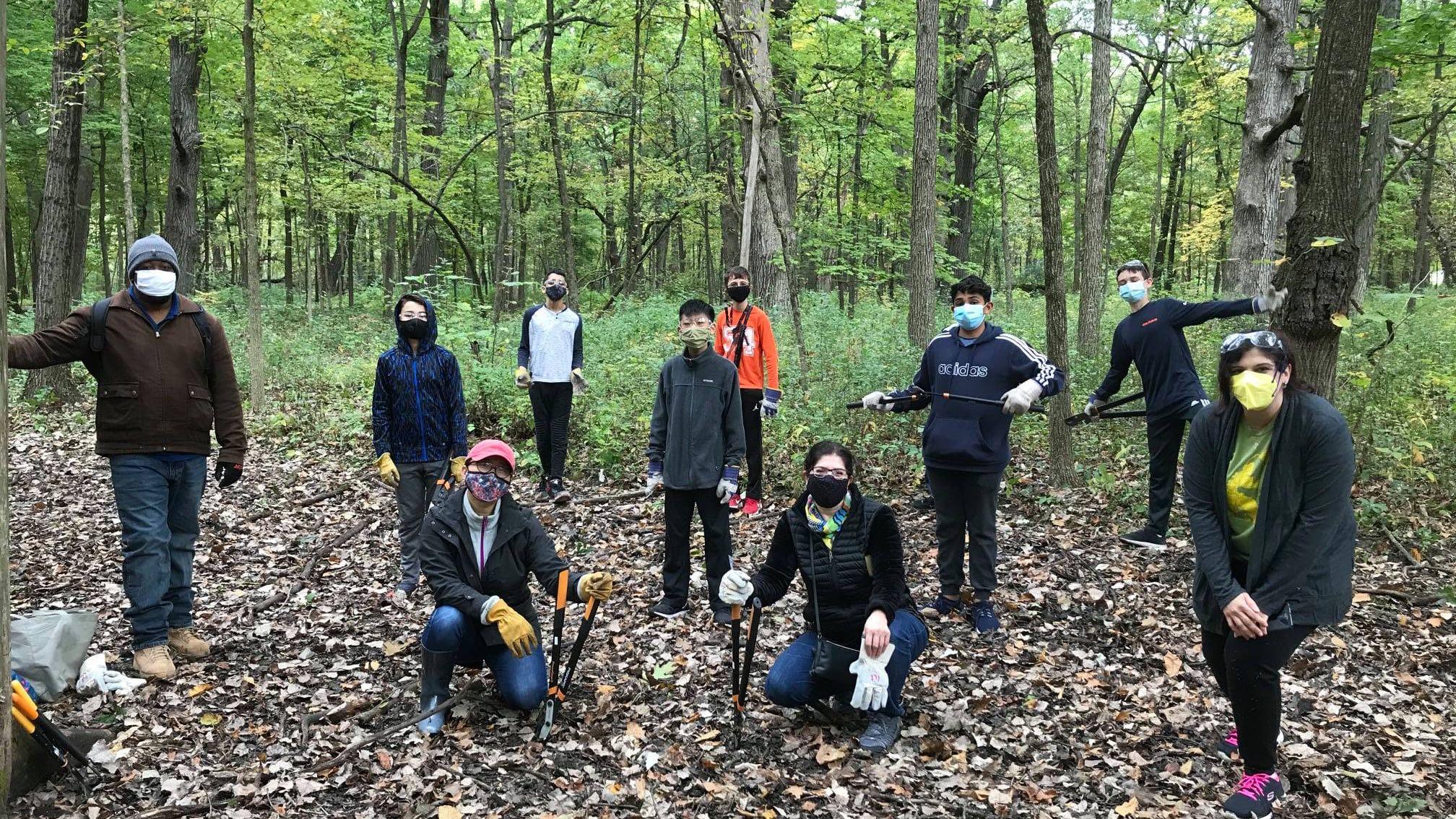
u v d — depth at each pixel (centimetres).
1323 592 284
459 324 1054
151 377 415
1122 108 2353
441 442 546
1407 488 640
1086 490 700
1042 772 348
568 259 1294
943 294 1619
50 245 1111
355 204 1861
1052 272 679
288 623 500
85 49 1184
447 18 1981
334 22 1433
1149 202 2741
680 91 1892
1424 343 915
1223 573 293
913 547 613
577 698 411
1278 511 285
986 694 411
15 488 760
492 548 386
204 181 2480
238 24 1103
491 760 355
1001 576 555
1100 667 439
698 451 491
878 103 1598
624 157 1827
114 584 555
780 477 755
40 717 333
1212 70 1253
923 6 938
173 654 447
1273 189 955
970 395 477
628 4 1341
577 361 739
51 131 1107
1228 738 361
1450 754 353
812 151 2042
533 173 1803
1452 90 1115
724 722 389
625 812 323
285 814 319
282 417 996
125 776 341
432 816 319
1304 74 1079
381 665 447
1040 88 651
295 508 721
